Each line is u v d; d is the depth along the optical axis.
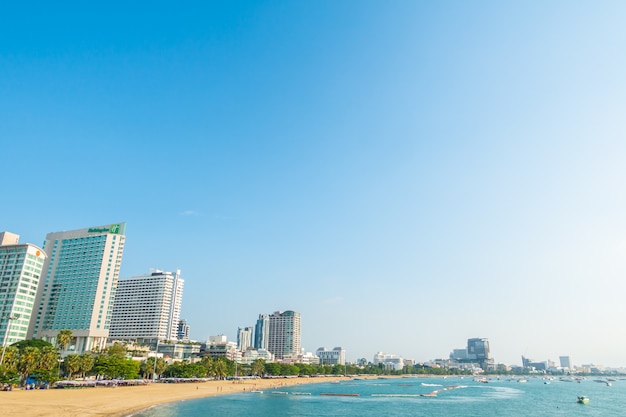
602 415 144.62
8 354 142.88
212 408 130.00
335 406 151.62
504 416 137.12
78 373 175.50
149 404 124.94
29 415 84.38
